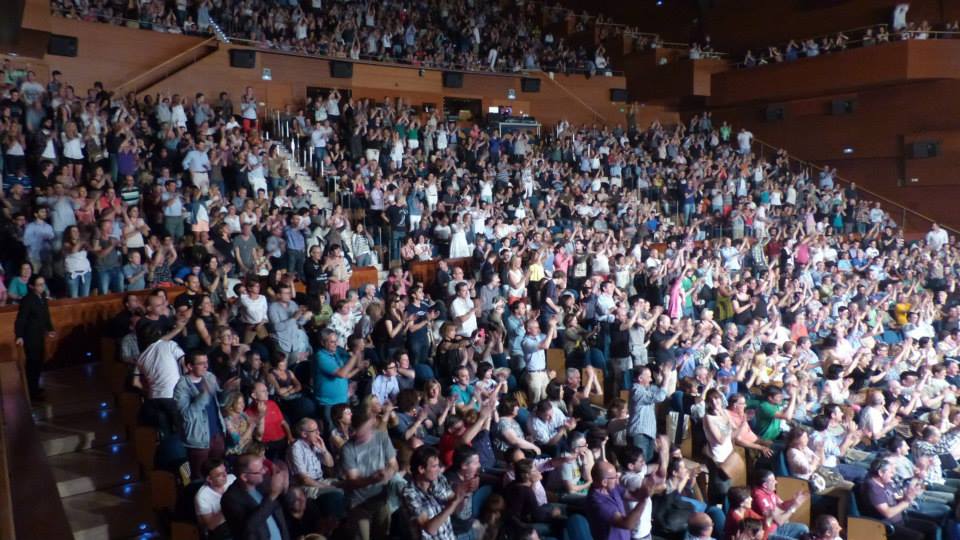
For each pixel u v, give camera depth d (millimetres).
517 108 29734
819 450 9930
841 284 19469
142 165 16859
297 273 14781
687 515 8219
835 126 29031
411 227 18062
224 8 23578
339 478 7617
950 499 9867
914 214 27297
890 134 27703
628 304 15250
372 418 7570
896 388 13008
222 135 17953
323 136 20672
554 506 7863
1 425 7047
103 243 12359
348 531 6945
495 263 15844
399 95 26797
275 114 22375
